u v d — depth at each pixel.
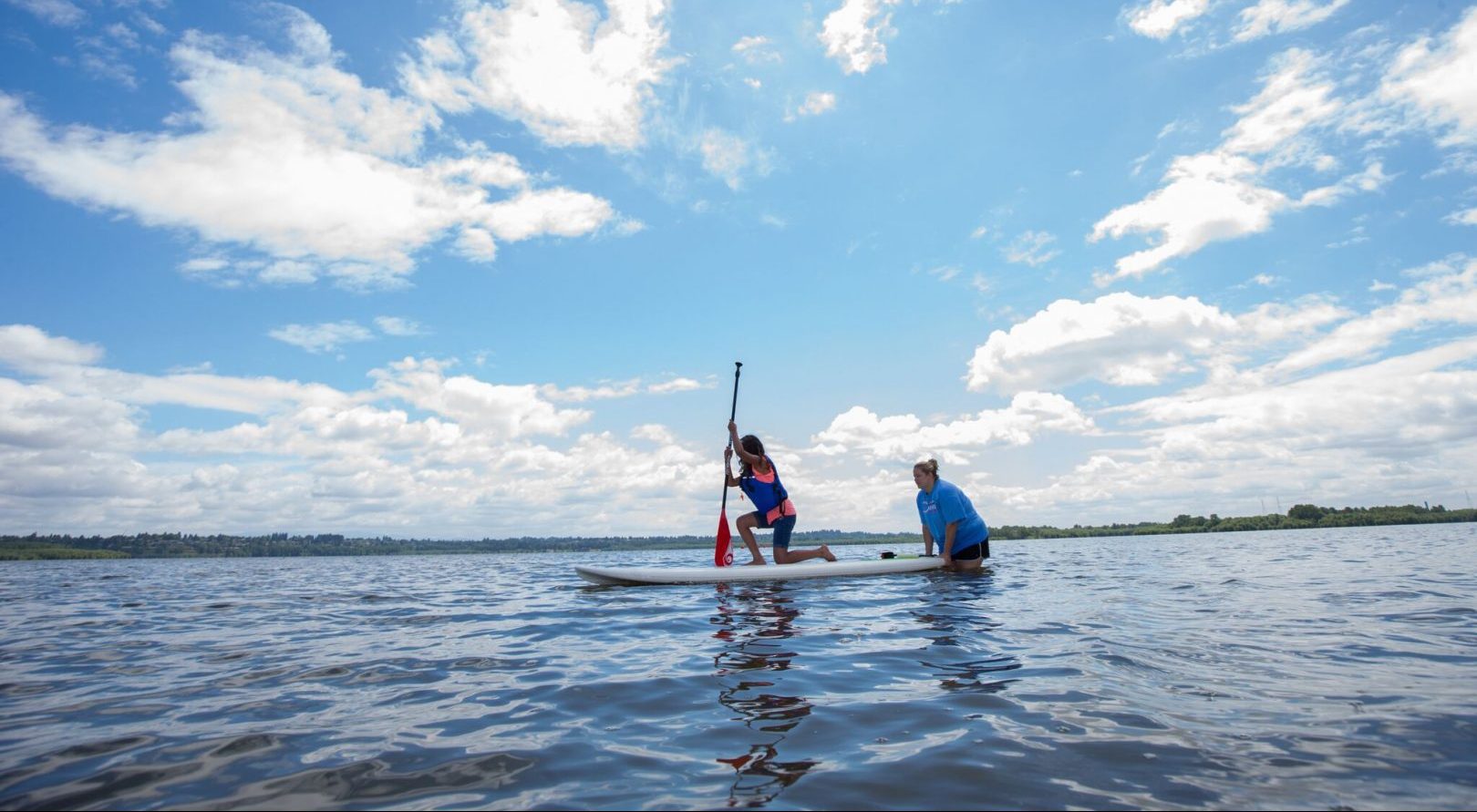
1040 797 1.94
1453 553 12.62
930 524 9.46
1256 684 3.15
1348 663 3.54
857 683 3.30
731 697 3.10
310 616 6.89
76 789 2.14
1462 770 2.07
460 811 1.93
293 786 2.14
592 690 3.29
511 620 5.98
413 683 3.58
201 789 2.13
